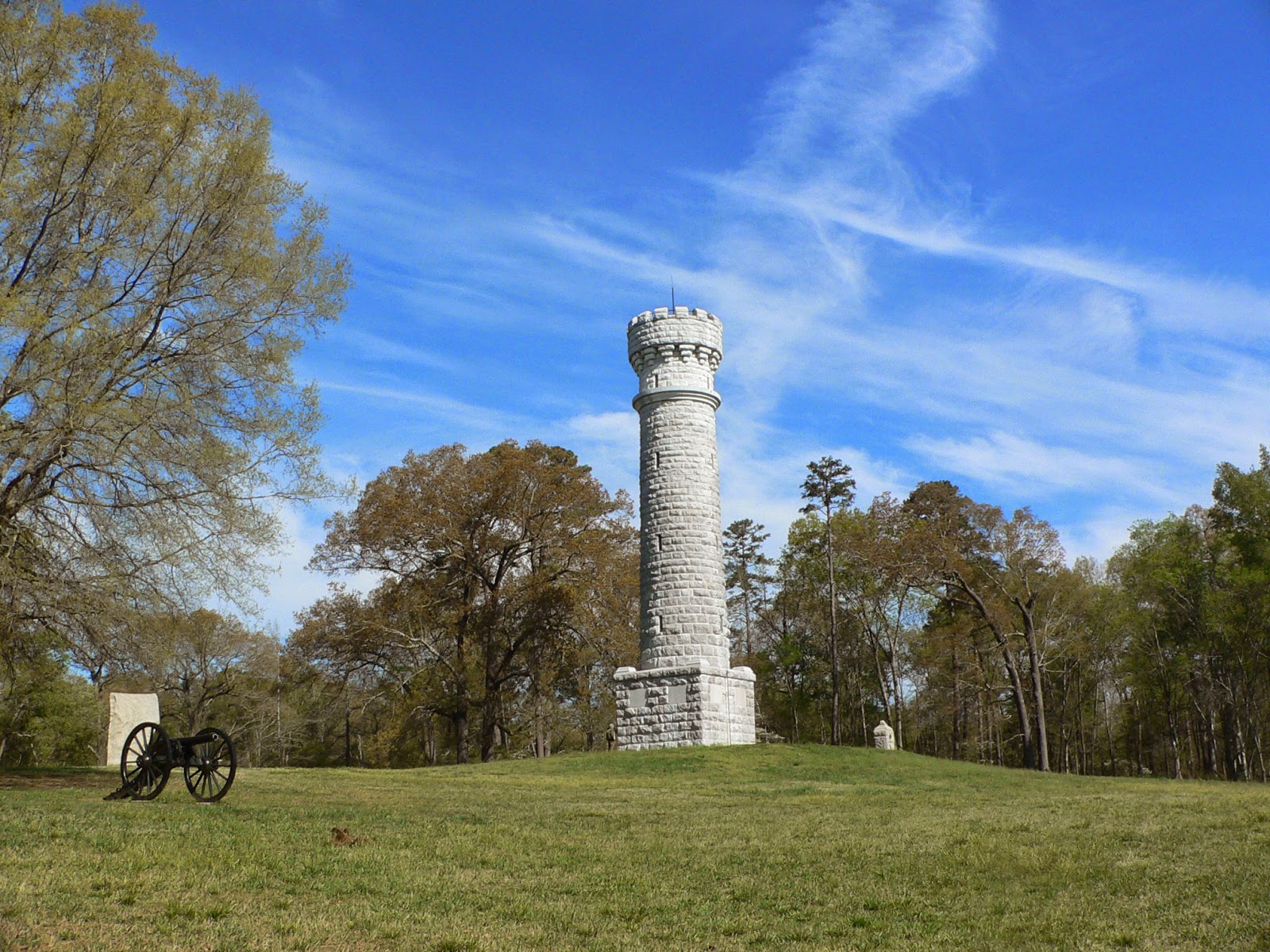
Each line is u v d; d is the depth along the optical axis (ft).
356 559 175.32
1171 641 211.00
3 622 79.30
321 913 37.91
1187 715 229.04
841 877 46.70
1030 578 205.26
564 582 170.71
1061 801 81.30
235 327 87.04
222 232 86.89
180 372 84.28
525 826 61.72
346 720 247.29
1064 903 41.04
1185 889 42.24
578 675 188.85
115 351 77.77
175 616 83.92
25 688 177.99
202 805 63.36
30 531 78.23
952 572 187.21
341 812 63.57
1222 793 92.27
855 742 252.83
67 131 79.20
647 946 35.40
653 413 146.41
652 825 64.13
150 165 85.15
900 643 239.71
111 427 75.10
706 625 138.82
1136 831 58.80
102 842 47.39
